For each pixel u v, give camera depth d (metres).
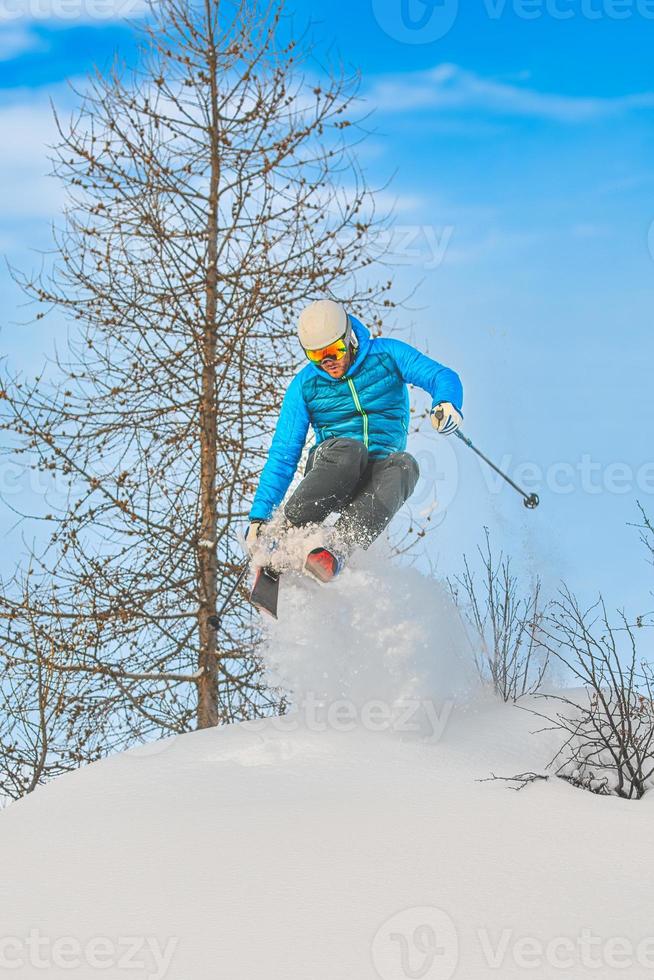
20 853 5.65
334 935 4.45
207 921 4.63
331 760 6.98
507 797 6.34
